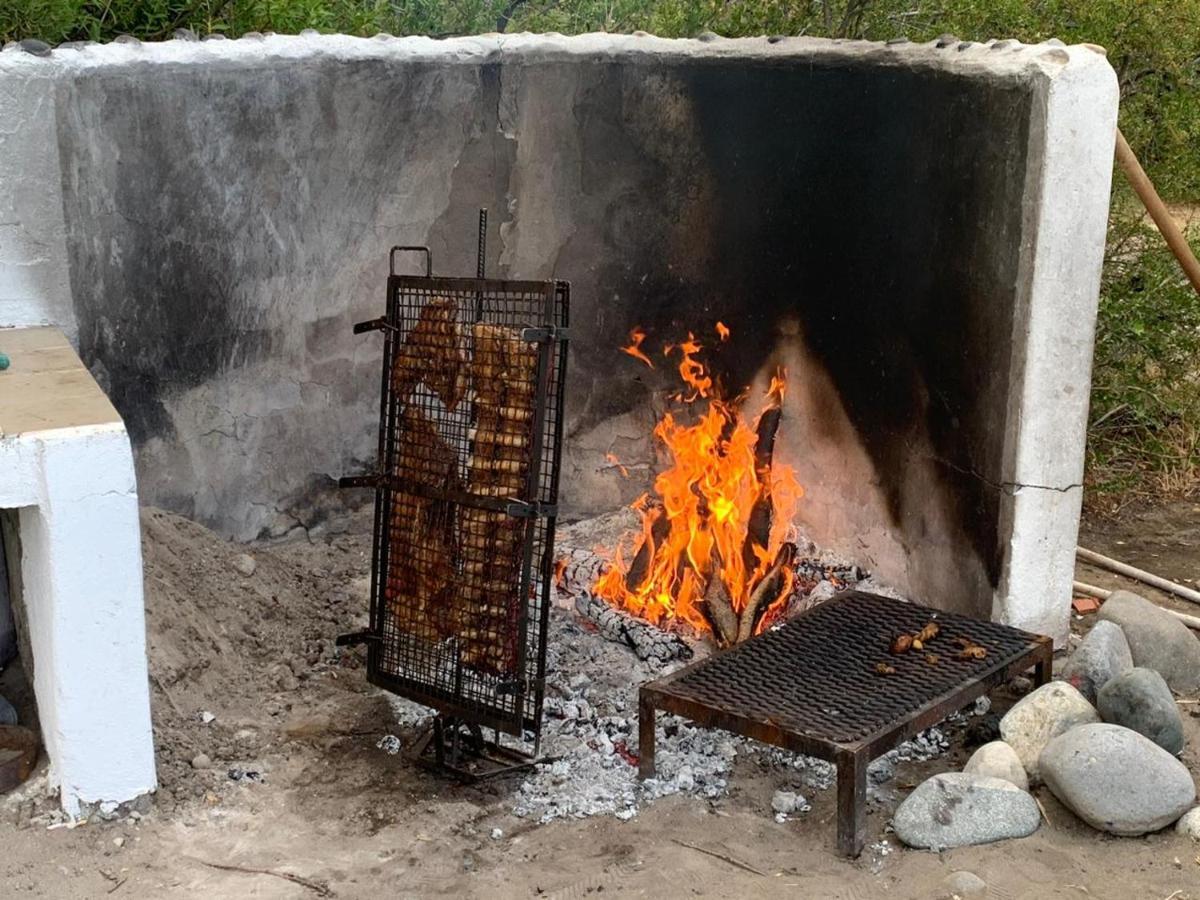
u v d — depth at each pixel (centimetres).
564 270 430
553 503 287
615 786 296
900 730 272
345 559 408
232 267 382
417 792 295
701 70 412
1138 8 454
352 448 417
